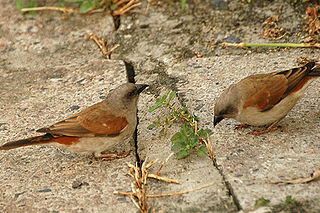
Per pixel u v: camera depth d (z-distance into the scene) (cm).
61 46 1391
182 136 913
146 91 1171
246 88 898
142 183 872
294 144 904
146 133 1020
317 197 761
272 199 770
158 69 1253
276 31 1306
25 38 1431
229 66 1212
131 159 941
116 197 836
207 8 1467
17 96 1182
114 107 909
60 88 1203
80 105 1126
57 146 914
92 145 914
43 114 1104
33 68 1300
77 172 914
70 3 1579
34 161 958
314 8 1299
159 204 809
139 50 1341
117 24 1474
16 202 839
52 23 1492
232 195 805
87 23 1478
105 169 918
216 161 889
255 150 905
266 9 1409
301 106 1019
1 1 1631
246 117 920
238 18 1400
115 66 1276
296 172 826
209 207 786
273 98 891
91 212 802
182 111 1009
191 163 905
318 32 1270
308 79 922
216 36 1344
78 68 1284
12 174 920
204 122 1012
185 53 1297
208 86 1140
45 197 848
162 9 1504
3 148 866
